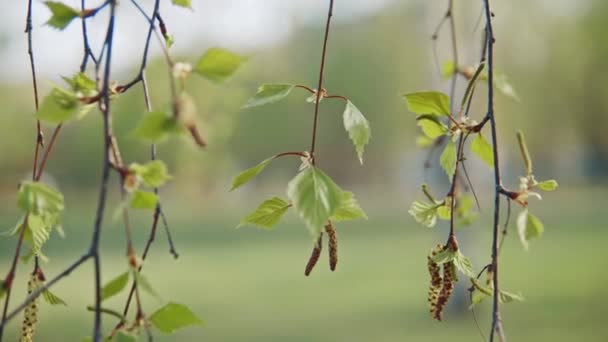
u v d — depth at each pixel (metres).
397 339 10.79
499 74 2.67
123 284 1.45
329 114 40.41
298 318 12.60
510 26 27.89
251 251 23.75
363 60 40.22
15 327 10.87
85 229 29.12
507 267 17.77
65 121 1.50
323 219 1.50
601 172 49.75
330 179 1.55
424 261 19.84
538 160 49.25
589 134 41.50
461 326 11.64
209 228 31.47
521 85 33.97
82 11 1.53
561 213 33.06
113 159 1.43
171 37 1.70
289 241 26.52
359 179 46.62
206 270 19.53
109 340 1.47
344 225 32.00
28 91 25.70
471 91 2.00
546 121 40.50
